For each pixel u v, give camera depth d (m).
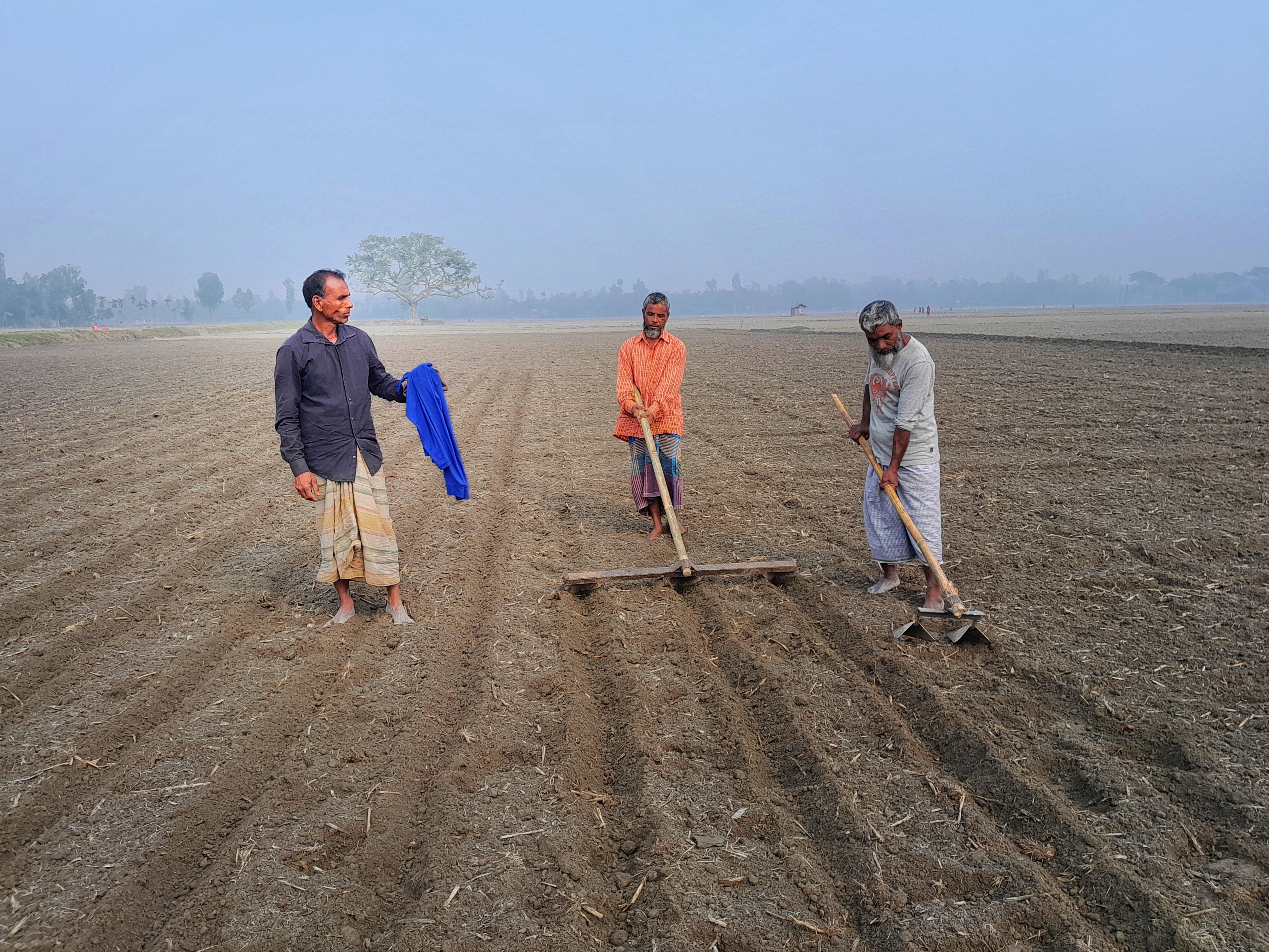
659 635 5.09
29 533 7.52
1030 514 7.39
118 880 2.99
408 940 2.66
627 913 2.84
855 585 5.85
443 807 3.38
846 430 12.12
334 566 5.16
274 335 71.62
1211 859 2.99
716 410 14.36
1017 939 2.66
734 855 3.09
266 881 2.97
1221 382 16.16
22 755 3.84
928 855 3.04
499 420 14.17
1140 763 3.61
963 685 4.34
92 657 4.89
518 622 5.30
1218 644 4.68
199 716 4.18
